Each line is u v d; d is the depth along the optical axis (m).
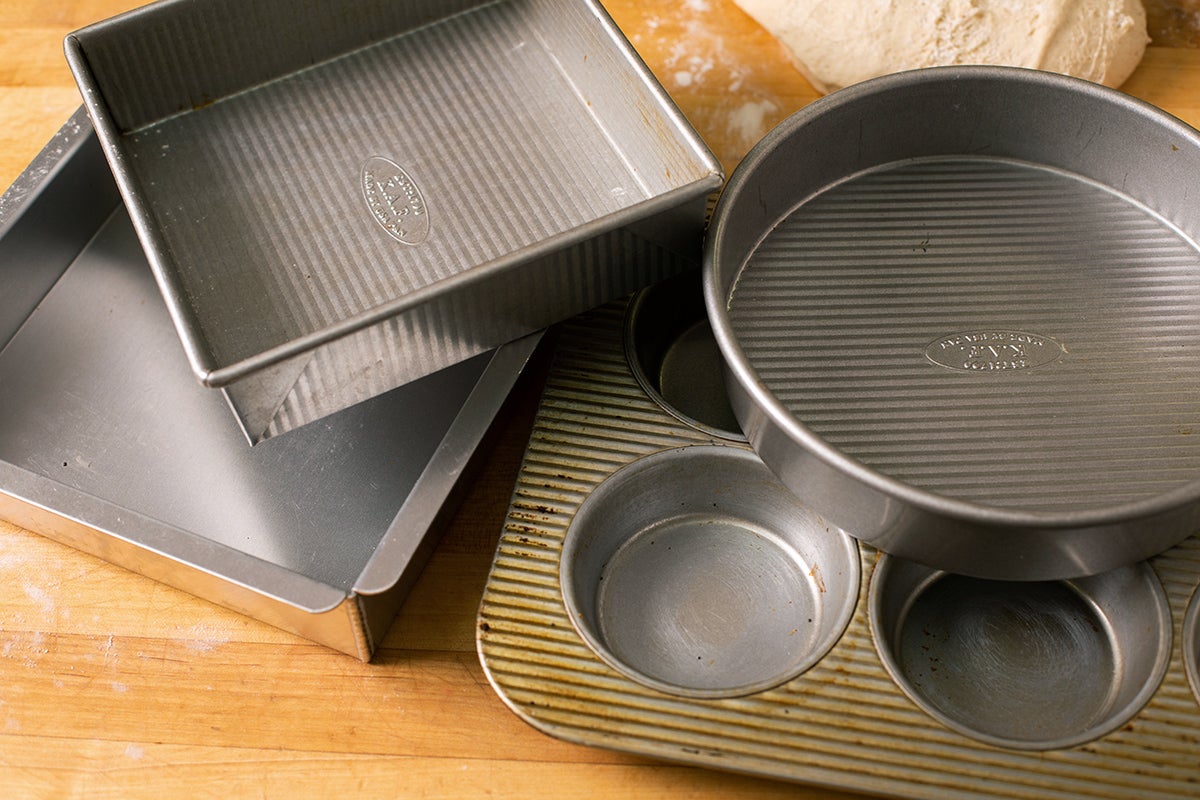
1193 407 0.99
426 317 0.95
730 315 1.05
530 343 1.05
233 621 1.03
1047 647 0.98
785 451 0.91
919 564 0.97
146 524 0.97
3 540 1.07
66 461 1.12
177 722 0.97
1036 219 1.13
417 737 0.97
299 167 1.15
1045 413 0.98
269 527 1.07
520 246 1.08
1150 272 1.09
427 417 1.13
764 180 1.07
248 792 0.93
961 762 0.86
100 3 1.43
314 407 0.98
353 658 1.01
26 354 1.19
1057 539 0.84
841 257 1.10
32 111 1.32
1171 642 0.90
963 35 1.26
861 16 1.27
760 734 0.88
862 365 1.02
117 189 1.28
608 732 0.88
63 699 0.98
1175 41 1.37
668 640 1.00
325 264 1.07
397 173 1.14
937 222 1.13
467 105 1.19
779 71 1.36
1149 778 0.84
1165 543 0.89
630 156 1.14
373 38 1.24
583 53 1.18
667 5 1.41
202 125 1.19
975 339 1.04
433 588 1.05
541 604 0.94
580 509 0.99
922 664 0.97
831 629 0.94
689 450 1.02
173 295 0.92
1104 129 1.11
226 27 1.16
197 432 1.14
